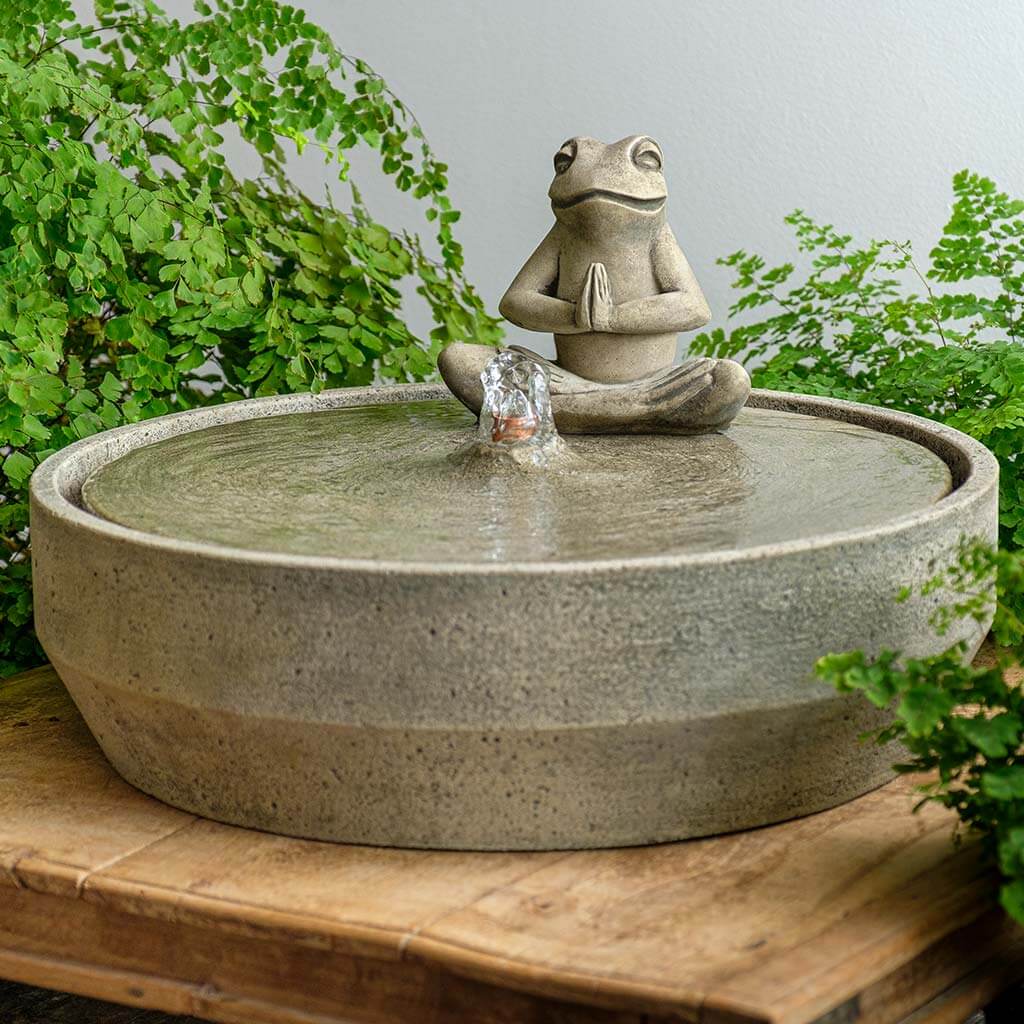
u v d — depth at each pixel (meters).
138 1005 1.75
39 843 1.82
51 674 2.48
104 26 2.87
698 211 3.73
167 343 2.71
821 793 1.83
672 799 1.74
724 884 1.66
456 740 1.67
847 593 1.71
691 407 2.26
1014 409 2.50
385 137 3.05
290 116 2.92
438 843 1.76
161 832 1.84
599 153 2.30
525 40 3.77
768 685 1.69
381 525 1.85
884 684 1.59
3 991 2.46
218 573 1.68
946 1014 1.59
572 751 1.68
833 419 2.47
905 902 1.61
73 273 2.54
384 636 1.64
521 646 1.63
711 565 1.64
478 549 1.73
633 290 2.30
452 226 3.93
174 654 1.74
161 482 2.09
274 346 2.89
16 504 2.63
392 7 3.85
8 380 2.46
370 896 1.66
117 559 1.77
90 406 2.73
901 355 3.11
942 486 1.99
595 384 2.32
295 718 1.69
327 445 2.28
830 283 3.12
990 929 1.69
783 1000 1.40
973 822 1.70
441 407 2.59
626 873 1.70
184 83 2.81
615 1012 1.49
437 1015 1.60
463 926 1.58
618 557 1.68
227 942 1.70
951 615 1.82
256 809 1.81
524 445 2.08
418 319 4.03
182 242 2.67
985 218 2.92
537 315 2.33
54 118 2.80
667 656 1.65
